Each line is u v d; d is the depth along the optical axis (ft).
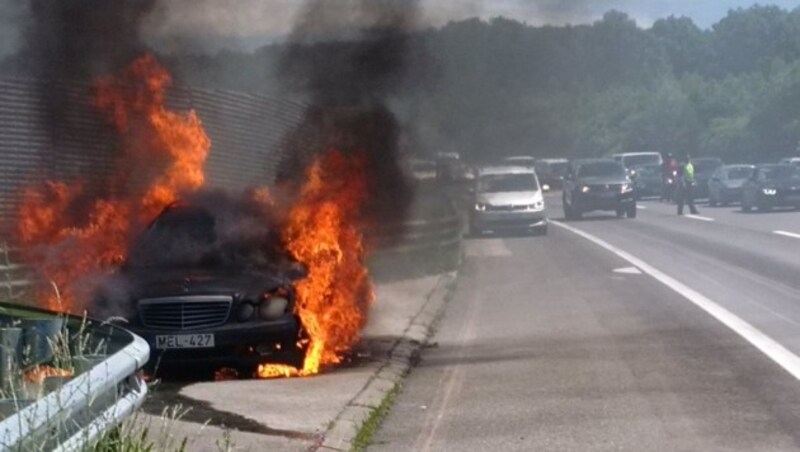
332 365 38.47
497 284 66.44
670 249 86.28
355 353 40.73
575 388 33.91
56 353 16.47
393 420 30.35
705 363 37.35
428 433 28.71
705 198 182.09
